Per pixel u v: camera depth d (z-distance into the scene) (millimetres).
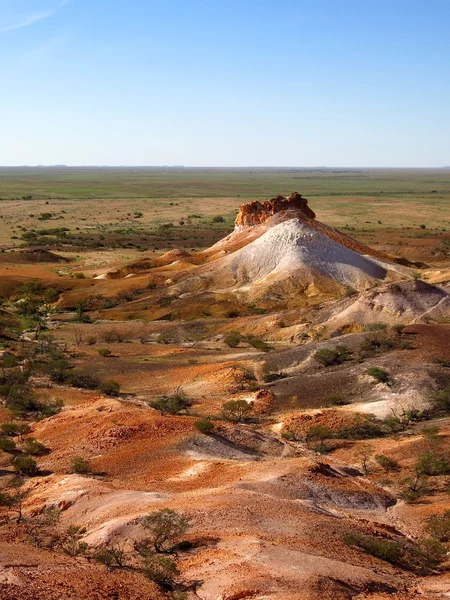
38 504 30500
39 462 37812
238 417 46344
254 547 22297
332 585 19516
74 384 56250
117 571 21562
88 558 23000
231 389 52875
